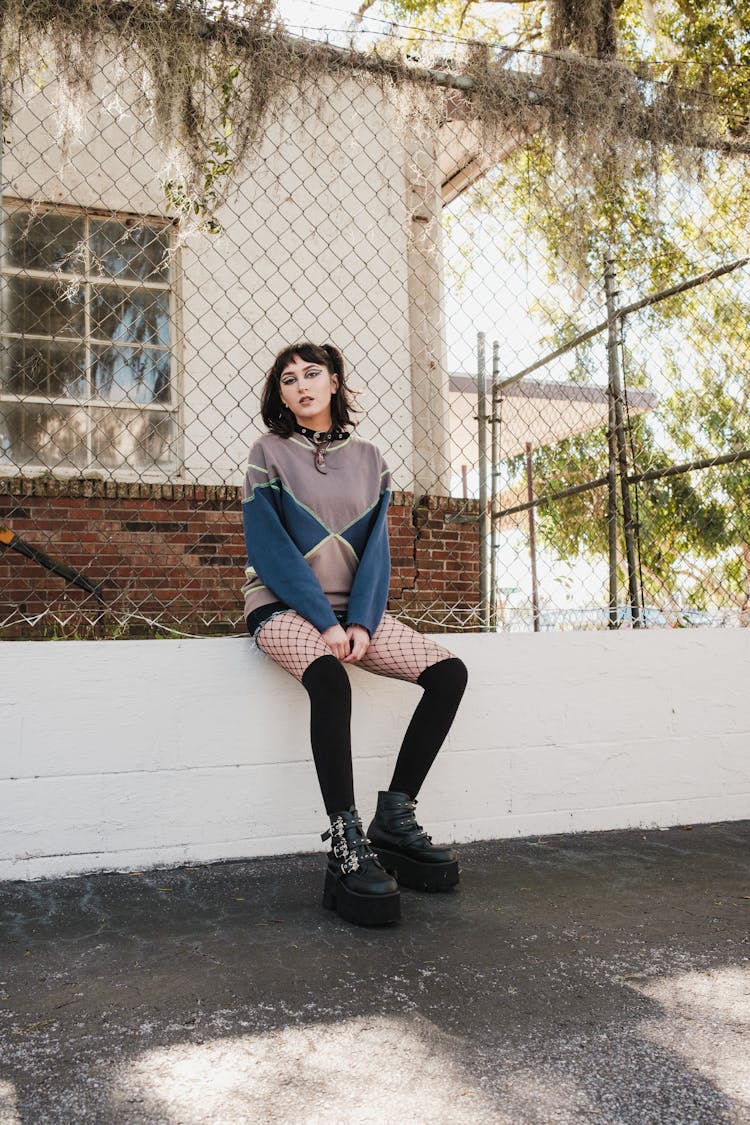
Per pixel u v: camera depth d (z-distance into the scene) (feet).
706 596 14.08
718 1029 5.06
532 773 9.74
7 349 14.94
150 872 8.25
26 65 9.08
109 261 15.47
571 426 18.07
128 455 15.30
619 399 13.76
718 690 10.62
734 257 12.34
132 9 9.31
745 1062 4.67
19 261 15.07
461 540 16.51
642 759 10.21
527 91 10.85
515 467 19.30
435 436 16.56
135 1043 4.85
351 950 6.26
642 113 11.23
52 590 13.84
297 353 8.45
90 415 15.23
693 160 11.55
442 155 14.24
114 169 15.31
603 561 16.46
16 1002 5.38
